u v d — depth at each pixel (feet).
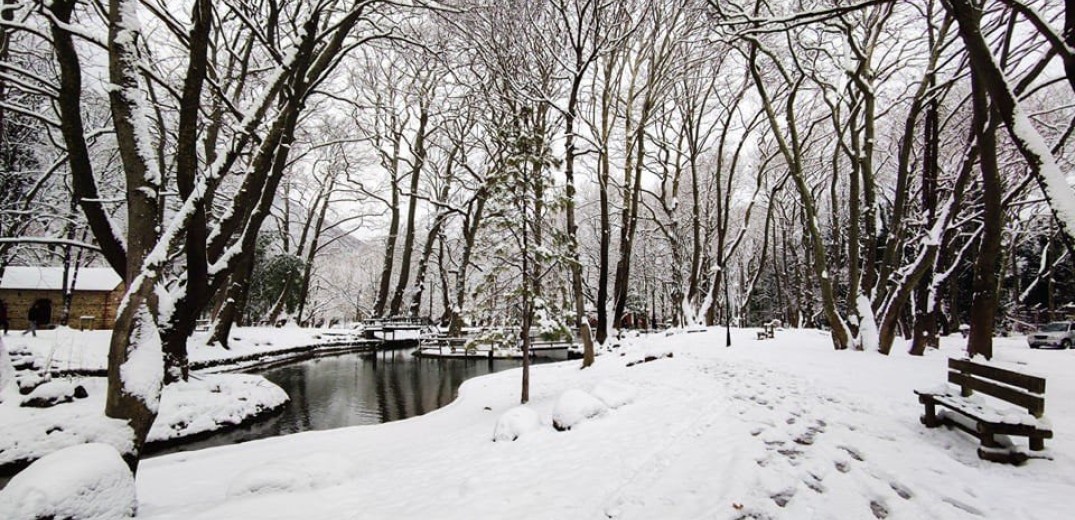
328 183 120.98
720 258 93.25
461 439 26.37
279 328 99.55
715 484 15.06
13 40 49.21
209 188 27.09
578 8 53.67
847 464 16.38
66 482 13.55
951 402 18.76
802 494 14.02
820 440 19.10
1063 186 21.16
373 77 96.37
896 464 16.25
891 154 85.05
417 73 91.56
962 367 19.94
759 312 162.91
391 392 53.67
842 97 50.90
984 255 33.09
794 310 138.62
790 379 33.22
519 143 35.55
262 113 28.71
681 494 14.48
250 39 52.60
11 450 28.30
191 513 16.46
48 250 73.20
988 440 16.49
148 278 19.33
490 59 58.54
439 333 97.96
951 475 15.19
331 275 183.52
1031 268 116.57
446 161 117.80
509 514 13.87
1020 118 22.66
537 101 59.31
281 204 129.08
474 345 36.35
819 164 102.42
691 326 84.12
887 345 44.88
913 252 96.07
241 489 17.93
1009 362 40.96
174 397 37.68
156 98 52.26
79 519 13.47
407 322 110.22
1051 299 98.58
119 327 18.67
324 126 96.32
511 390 43.93
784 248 135.13
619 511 13.62
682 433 21.07
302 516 15.15
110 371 18.33
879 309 50.44
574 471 17.44
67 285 72.84
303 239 124.16
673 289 131.95
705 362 44.32
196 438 35.53
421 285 112.88
